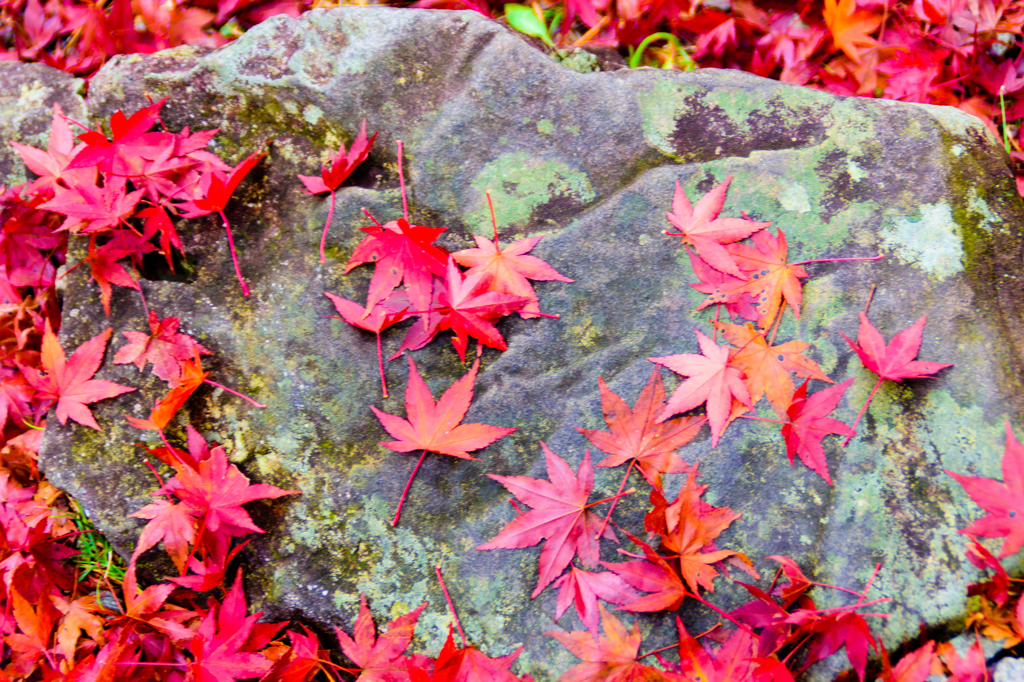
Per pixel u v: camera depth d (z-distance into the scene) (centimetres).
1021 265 90
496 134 93
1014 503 87
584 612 88
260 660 88
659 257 91
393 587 89
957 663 87
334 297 91
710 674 87
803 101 92
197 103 93
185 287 92
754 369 89
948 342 89
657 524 87
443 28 93
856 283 90
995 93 99
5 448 96
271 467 90
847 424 89
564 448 90
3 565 93
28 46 103
